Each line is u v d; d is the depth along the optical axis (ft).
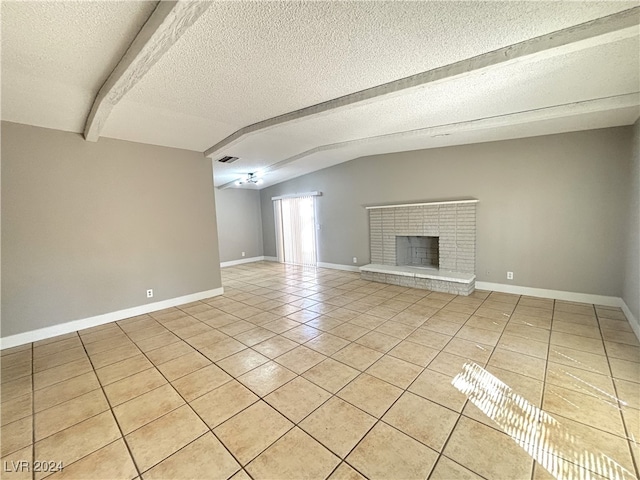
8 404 6.53
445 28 5.62
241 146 13.98
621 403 5.93
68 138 10.57
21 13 4.96
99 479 4.59
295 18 5.23
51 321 10.36
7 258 9.54
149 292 12.82
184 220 13.97
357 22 5.39
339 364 7.83
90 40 5.91
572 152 11.55
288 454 4.96
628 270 10.11
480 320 10.43
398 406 6.07
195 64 6.78
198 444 5.24
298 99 9.01
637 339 8.57
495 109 9.78
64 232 10.59
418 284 14.94
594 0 4.83
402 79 7.78
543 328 9.54
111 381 7.38
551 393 6.31
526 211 12.72
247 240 26.63
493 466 4.59
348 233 19.95
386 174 17.24
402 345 8.78
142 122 10.52
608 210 11.05
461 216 14.33
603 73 7.11
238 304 13.71
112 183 11.66
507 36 5.92
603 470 4.47
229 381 7.22
